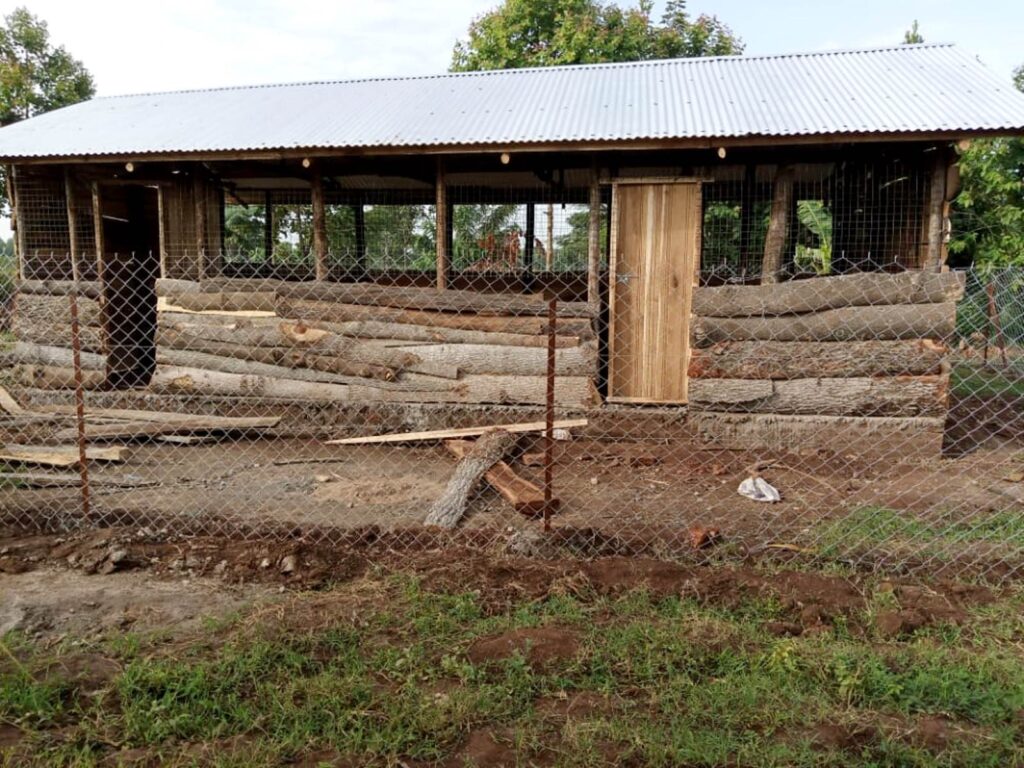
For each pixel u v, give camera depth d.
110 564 4.61
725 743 2.92
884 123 7.12
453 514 5.51
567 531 4.96
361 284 8.62
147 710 3.12
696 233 8.27
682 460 7.30
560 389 8.23
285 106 10.03
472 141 7.64
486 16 23.05
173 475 6.86
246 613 3.99
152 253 11.19
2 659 3.51
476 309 8.40
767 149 8.15
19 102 18.83
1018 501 6.02
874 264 8.40
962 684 3.28
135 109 10.49
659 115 8.11
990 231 16.00
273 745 2.92
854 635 3.79
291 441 8.29
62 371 9.26
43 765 2.80
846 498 6.15
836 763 2.83
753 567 4.55
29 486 6.29
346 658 3.53
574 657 3.51
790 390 7.62
